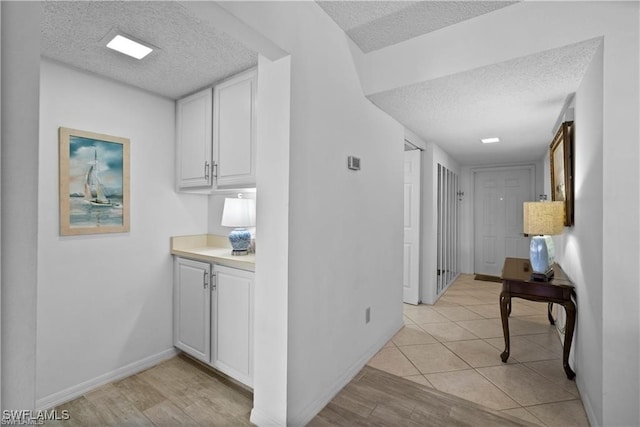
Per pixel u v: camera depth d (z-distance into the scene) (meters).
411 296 3.90
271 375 1.66
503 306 2.38
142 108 2.44
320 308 1.87
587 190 1.83
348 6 1.80
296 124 1.64
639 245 1.46
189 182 2.53
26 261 0.74
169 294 2.60
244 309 2.05
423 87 2.18
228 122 2.22
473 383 2.12
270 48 1.53
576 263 2.15
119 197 2.29
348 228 2.17
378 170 2.60
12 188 0.71
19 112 0.72
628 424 1.48
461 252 5.77
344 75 2.09
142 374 2.30
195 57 1.97
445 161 4.50
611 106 1.51
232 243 2.29
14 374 0.72
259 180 1.71
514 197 5.39
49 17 1.56
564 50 1.67
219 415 1.83
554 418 1.76
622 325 1.49
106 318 2.22
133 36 1.74
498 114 2.74
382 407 1.87
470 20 1.92
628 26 1.48
